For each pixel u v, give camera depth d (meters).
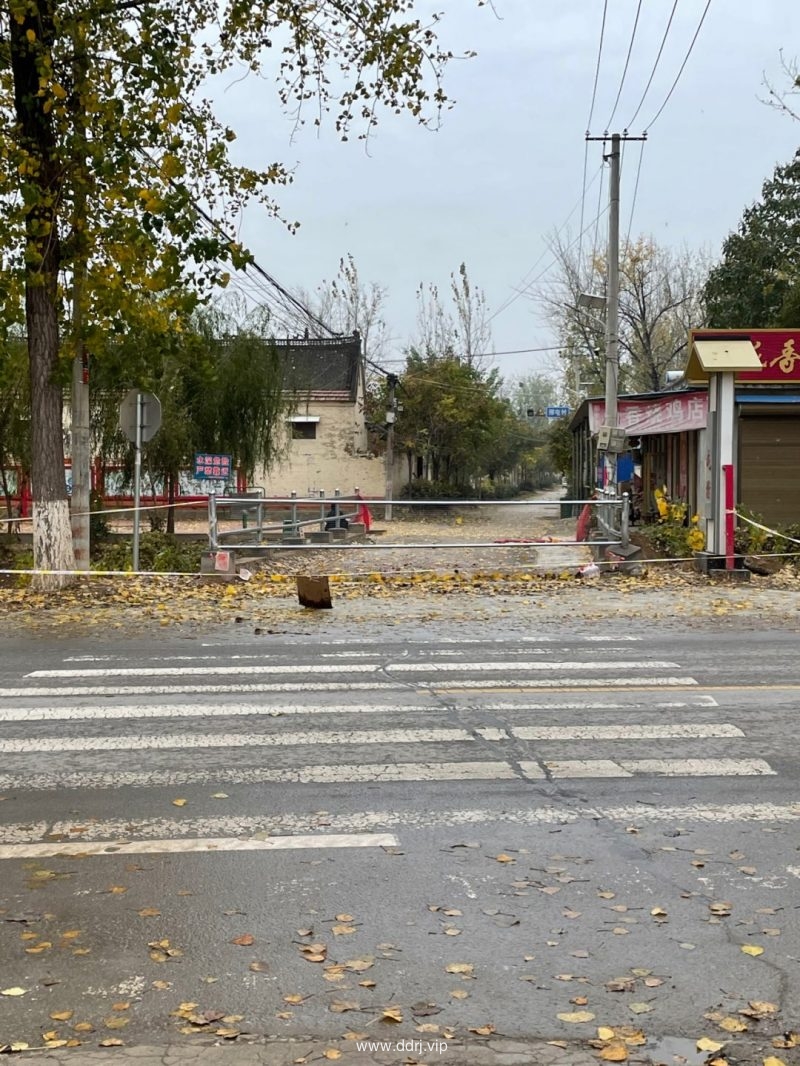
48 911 4.79
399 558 23.22
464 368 55.47
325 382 51.72
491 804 6.20
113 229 14.88
